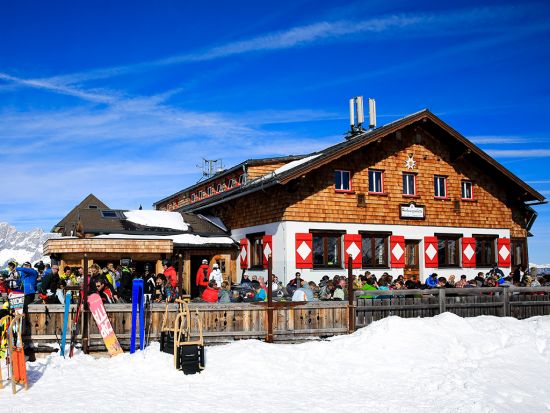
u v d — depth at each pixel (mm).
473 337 12508
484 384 10000
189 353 10625
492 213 25625
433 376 10484
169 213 26672
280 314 13672
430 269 23672
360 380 10375
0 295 12711
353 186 22531
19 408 8438
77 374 10578
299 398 9156
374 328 12742
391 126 22656
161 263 21516
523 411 8930
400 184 23594
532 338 12359
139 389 9617
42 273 17797
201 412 8328
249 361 11031
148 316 12953
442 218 24328
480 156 24531
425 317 13922
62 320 12422
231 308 13352
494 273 21969
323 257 21828
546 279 21234
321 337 13891
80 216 24625
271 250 21906
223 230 25469
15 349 9562
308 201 21562
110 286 14117
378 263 22922
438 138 24750
